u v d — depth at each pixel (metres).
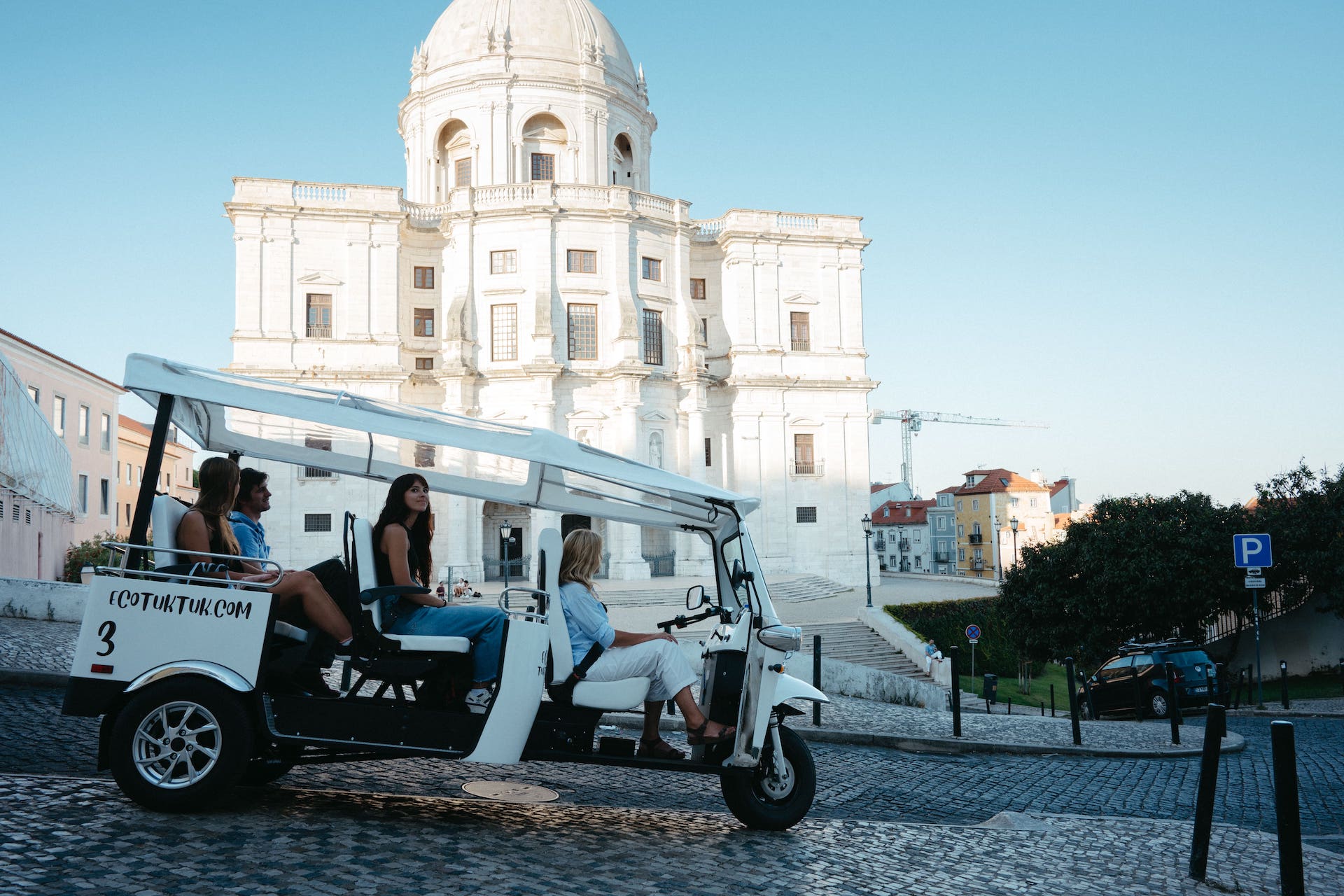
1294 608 34.69
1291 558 32.59
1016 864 7.00
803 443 56.66
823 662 20.56
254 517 8.31
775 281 56.50
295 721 6.74
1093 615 35.31
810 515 56.19
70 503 38.19
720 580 8.24
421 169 57.94
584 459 7.24
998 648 48.16
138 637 6.66
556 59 56.62
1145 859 7.45
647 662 7.29
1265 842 8.31
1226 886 6.83
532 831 6.78
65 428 49.53
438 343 53.06
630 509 8.45
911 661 33.94
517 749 6.91
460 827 6.67
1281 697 28.81
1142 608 34.22
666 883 5.79
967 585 66.06
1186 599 33.53
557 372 49.94
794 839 7.20
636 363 50.59
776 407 55.84
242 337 49.31
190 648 6.66
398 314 51.28
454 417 7.25
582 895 5.39
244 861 5.50
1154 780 12.77
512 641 6.84
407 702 6.94
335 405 7.09
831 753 13.58
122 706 6.69
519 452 7.16
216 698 6.52
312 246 50.56
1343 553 31.62
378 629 6.84
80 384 51.41
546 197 51.53
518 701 6.85
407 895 5.14
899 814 9.65
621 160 60.91
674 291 54.38
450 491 8.47
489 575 51.28
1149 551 34.31
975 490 118.31
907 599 50.00
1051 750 15.05
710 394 57.00
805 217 57.22
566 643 7.23
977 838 7.73
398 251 51.47
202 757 6.70
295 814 6.65
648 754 7.37
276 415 7.03
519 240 51.09
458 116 56.59
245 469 8.33
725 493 7.68
